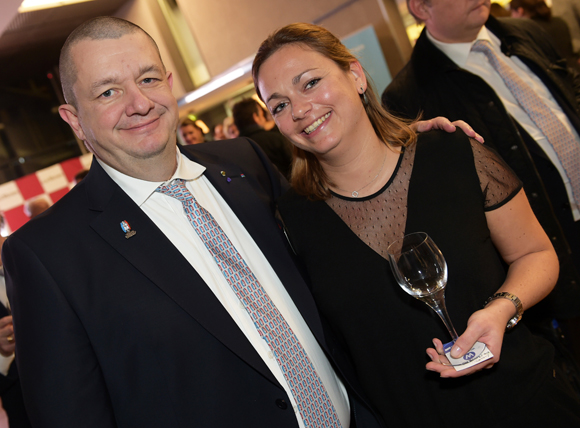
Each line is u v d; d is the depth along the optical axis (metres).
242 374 1.37
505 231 1.37
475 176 1.35
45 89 8.38
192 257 1.42
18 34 5.63
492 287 1.32
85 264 1.33
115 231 1.38
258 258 1.55
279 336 1.43
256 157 1.90
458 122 1.46
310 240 1.51
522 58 2.21
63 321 1.28
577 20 3.91
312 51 1.39
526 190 2.05
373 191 1.44
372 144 1.43
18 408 2.02
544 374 1.32
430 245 1.16
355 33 3.98
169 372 1.32
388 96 2.34
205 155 1.73
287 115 1.43
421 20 2.24
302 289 1.54
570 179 2.17
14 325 1.31
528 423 1.28
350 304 1.41
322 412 1.45
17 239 1.34
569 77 2.40
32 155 8.36
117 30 1.35
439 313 1.20
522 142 2.06
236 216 1.60
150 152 1.37
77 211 1.42
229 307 1.41
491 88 2.08
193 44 5.61
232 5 4.95
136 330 1.31
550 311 1.94
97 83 1.32
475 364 1.12
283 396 1.36
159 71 1.41
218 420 1.33
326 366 1.53
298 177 1.55
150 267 1.35
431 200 1.36
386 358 1.40
